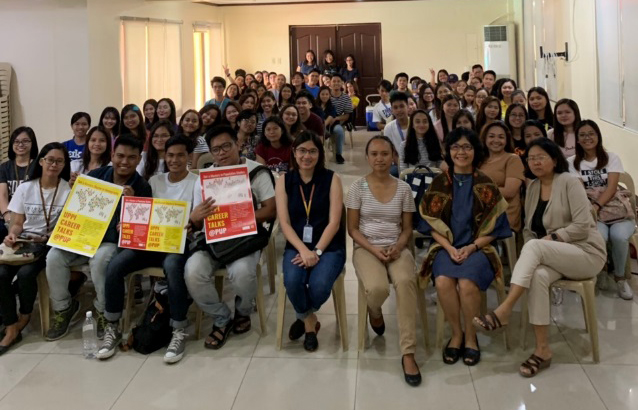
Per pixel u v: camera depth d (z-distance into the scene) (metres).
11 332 2.86
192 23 8.74
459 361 2.63
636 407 2.21
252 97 5.45
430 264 2.78
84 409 2.30
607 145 5.08
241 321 2.97
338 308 2.76
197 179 3.09
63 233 2.88
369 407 2.28
